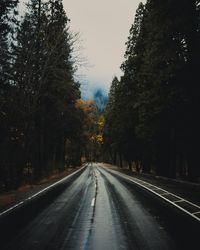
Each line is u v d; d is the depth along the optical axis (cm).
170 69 2989
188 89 2970
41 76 3191
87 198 2359
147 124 3784
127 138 5809
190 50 2961
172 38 3070
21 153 3145
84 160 16838
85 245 1160
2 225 1466
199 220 1577
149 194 2591
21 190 2947
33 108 3203
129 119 5525
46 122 4684
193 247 1135
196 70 2933
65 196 2467
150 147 4981
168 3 2991
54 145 5794
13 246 1146
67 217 1647
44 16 3481
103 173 5953
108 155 14700
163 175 4475
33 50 3153
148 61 3391
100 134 14212
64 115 5369
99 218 1627
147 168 5781
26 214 1719
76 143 8881
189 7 2950
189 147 3291
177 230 1381
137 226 1453
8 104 3031
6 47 3023
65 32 3194
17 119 3103
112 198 2359
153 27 3281
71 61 3212
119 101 6016
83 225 1470
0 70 2978
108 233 1330
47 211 1811
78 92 4862
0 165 2911
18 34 3159
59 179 4331
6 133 3009
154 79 3384
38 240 1224
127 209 1888
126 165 11062
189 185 2983
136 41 5038
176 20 2950
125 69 5462
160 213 1761
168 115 3394
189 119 3075
